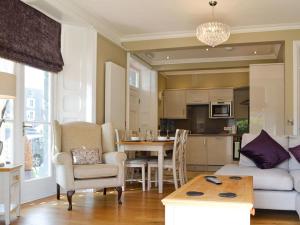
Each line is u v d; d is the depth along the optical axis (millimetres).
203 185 2658
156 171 5730
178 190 2426
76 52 5172
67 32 5121
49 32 4629
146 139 5770
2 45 3646
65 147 4461
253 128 6191
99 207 3994
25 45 4066
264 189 3586
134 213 3705
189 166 8195
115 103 5828
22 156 4195
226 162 7914
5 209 3215
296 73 5516
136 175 6484
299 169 4082
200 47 6121
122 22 5473
